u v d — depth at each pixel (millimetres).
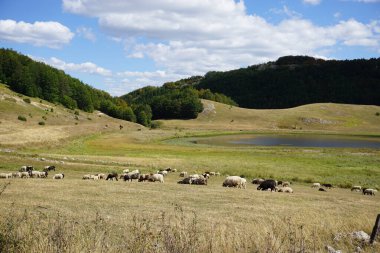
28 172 35375
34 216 13367
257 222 14586
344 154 79562
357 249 10797
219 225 12594
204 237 9484
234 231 11180
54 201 18516
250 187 35281
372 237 11469
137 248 7984
